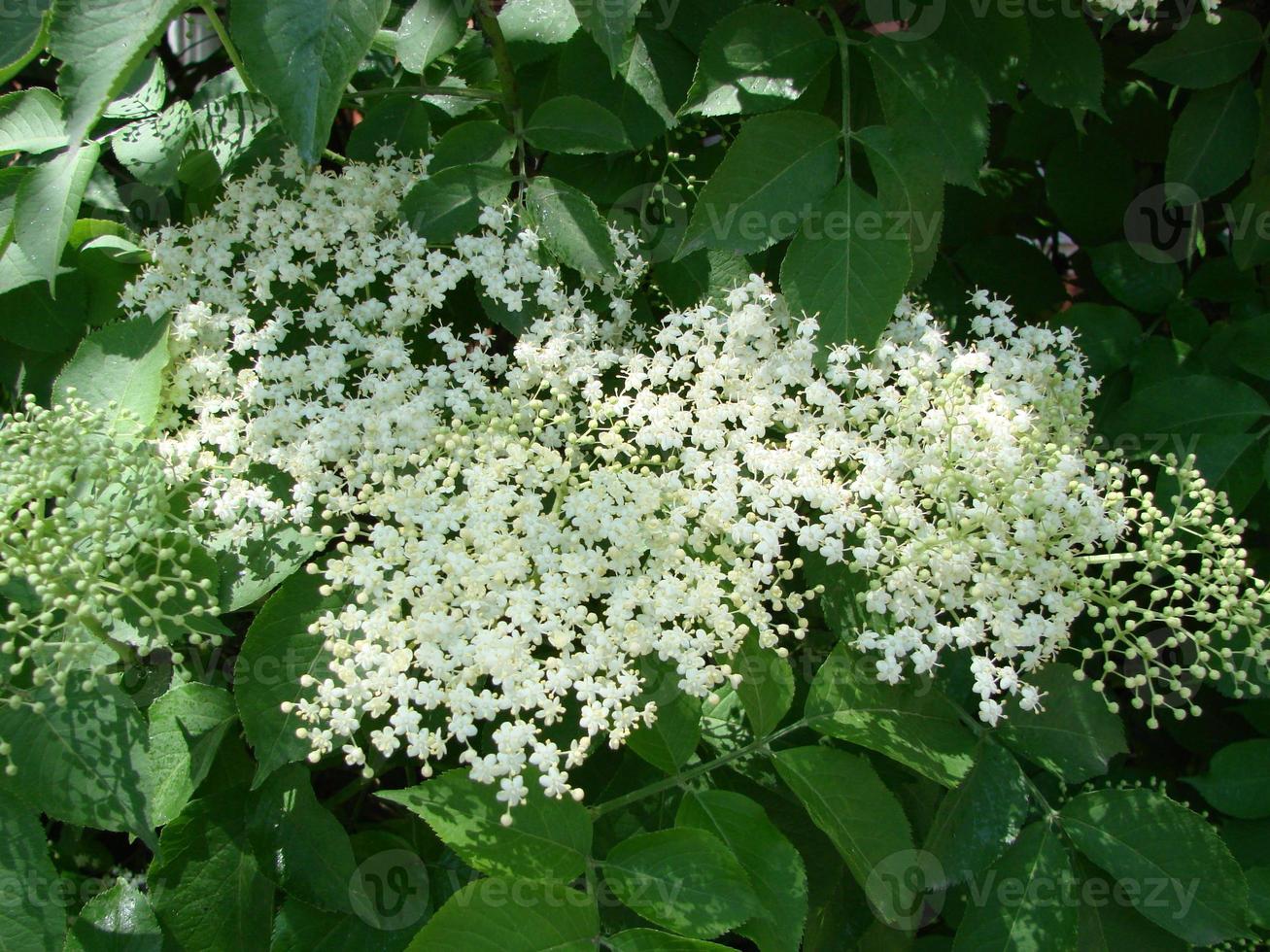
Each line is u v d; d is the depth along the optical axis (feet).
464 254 1.54
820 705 1.43
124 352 1.50
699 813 1.36
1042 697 1.48
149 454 1.42
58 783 1.26
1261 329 1.64
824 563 1.51
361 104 1.80
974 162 1.49
